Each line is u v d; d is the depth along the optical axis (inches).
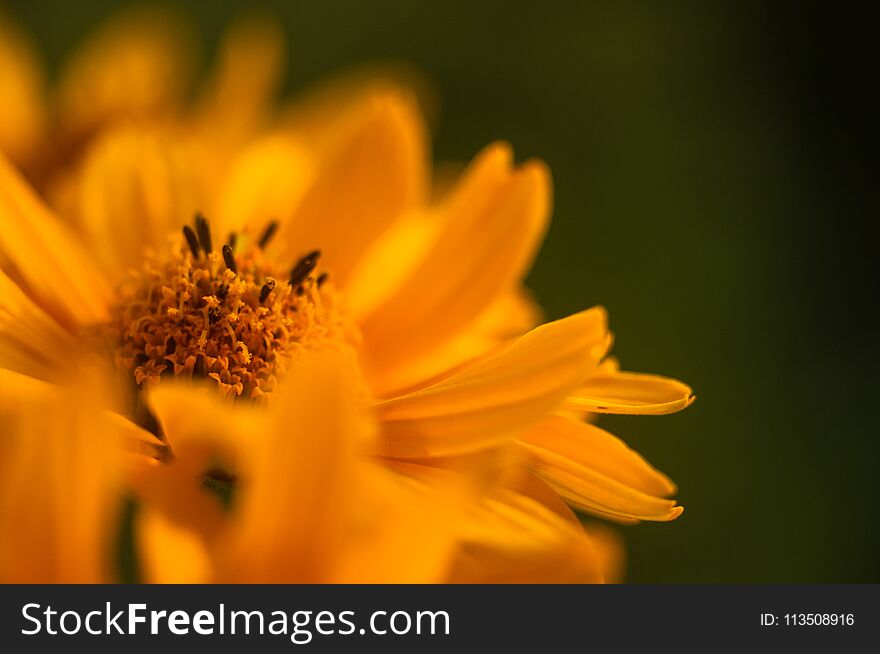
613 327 12.2
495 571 6.2
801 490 11.7
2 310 6.8
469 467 6.3
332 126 8.3
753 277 12.7
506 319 7.5
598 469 6.7
